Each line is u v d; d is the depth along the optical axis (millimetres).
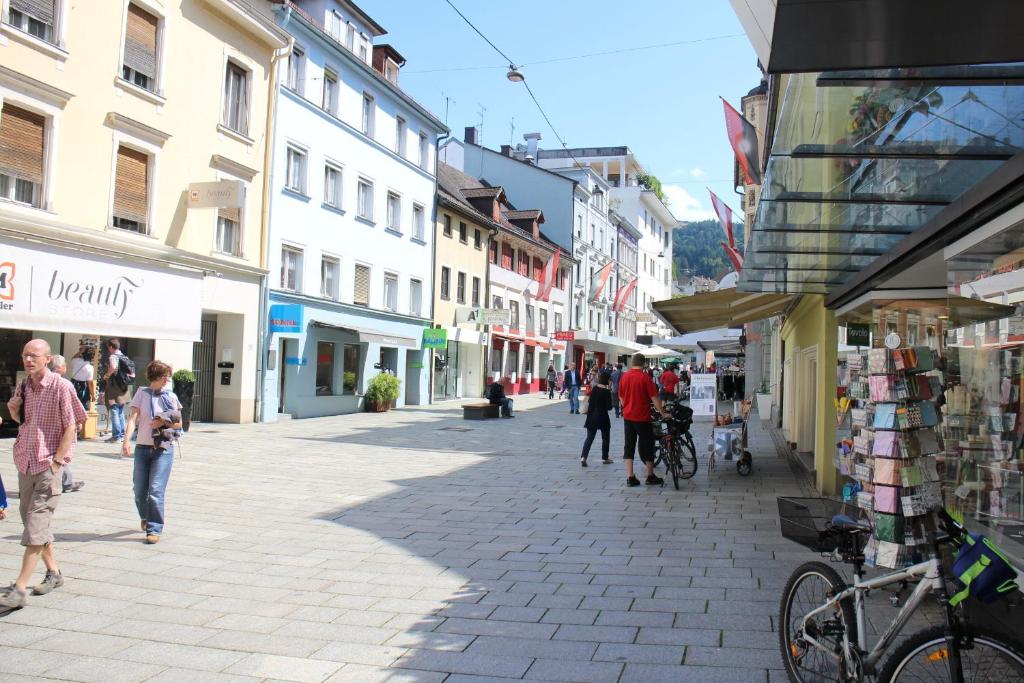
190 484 11430
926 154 4953
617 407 29016
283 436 18906
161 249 18406
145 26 18125
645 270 78188
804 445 17109
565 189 54375
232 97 21453
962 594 3322
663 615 5719
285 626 5512
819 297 11844
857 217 6746
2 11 14531
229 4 20281
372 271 29234
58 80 15719
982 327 5203
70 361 16812
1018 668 3010
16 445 5965
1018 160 4176
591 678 4555
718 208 22859
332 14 26906
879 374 5281
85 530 8273
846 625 3943
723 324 20703
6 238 14375
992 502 4965
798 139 5098
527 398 43375
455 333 37219
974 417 5293
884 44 3559
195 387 21422
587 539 8328
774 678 4535
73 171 16125
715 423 13797
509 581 6680
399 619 5672
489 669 4715
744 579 6707
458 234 37562
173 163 18938
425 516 9547
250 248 22078
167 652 4988
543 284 45562
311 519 9250
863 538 4172
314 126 25219
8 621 5527
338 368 27609
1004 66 4266
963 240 5625
